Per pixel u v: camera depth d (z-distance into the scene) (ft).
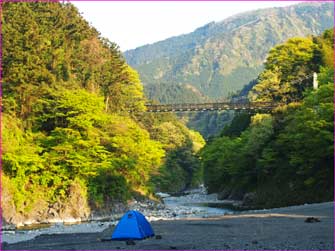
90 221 149.07
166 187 390.01
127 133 198.70
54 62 193.36
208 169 362.12
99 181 176.76
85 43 239.71
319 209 131.13
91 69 227.61
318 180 180.96
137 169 209.36
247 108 301.63
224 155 289.74
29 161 152.35
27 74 171.01
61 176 162.71
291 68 314.96
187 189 430.61
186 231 88.58
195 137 522.06
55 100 170.71
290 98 295.48
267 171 221.66
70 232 102.99
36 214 150.10
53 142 164.35
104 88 241.76
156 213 170.60
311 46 313.32
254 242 66.80
